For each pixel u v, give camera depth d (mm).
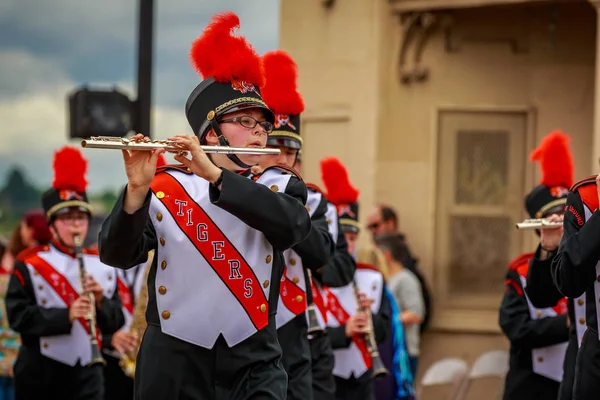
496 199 16391
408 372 13055
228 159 6695
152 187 6531
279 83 9273
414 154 16406
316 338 10188
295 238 6375
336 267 10414
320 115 16734
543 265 8703
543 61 16219
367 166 16281
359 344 11328
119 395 13391
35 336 11211
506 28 16297
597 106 14234
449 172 16438
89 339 11258
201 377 6480
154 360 6492
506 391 10898
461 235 16484
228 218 6480
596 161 14148
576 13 16094
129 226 6145
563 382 8859
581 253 6922
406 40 16281
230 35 6758
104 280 11586
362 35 16359
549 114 16219
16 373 11289
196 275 6441
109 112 15180
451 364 14477
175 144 6164
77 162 11508
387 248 14750
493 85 16328
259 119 6797
